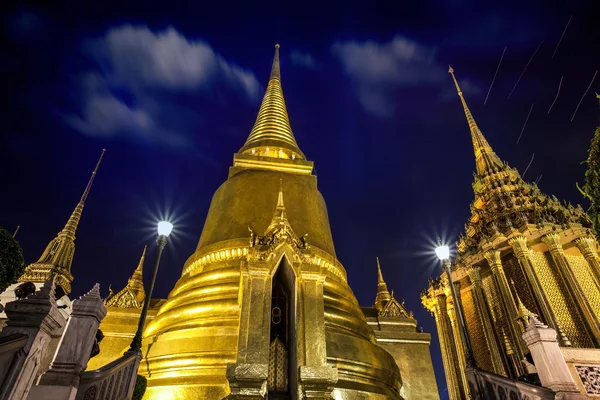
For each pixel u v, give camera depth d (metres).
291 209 20.64
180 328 15.69
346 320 16.56
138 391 12.38
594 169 11.09
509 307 28.47
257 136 28.33
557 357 11.59
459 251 34.94
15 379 7.27
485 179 37.81
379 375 15.52
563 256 28.48
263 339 12.23
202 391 13.30
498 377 12.59
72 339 8.79
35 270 22.44
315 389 11.47
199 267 18.73
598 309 27.05
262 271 13.64
